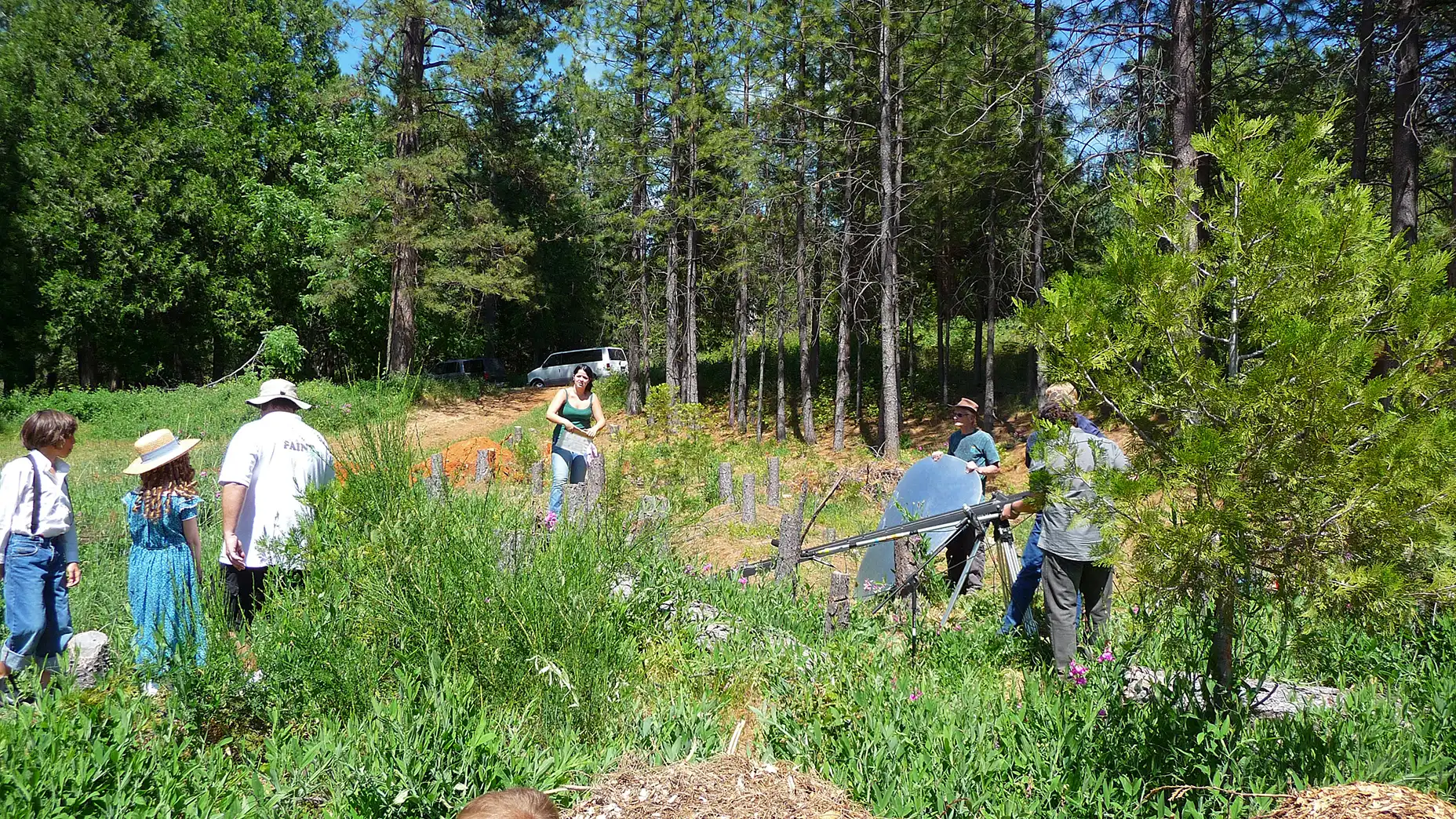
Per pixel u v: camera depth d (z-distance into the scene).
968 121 19.08
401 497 5.00
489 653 4.23
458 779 3.23
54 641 4.66
